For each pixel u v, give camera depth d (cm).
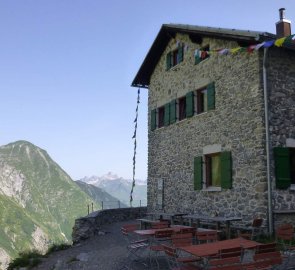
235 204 1157
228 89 1227
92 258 1020
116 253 1047
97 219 1636
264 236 1026
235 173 1167
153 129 1689
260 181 1068
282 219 1065
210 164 1328
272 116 1100
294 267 729
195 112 1405
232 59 1218
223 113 1240
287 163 1094
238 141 1165
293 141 1121
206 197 1298
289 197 1090
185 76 1479
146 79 1806
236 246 631
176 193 1482
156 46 1658
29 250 1295
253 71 1126
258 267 585
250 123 1123
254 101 1114
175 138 1516
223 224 1188
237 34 1128
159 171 1620
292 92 1148
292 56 1168
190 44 1462
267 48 1073
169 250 669
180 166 1466
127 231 992
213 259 583
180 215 1324
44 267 1035
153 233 833
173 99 1550
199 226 1291
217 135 1260
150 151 1709
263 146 1076
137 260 920
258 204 1068
